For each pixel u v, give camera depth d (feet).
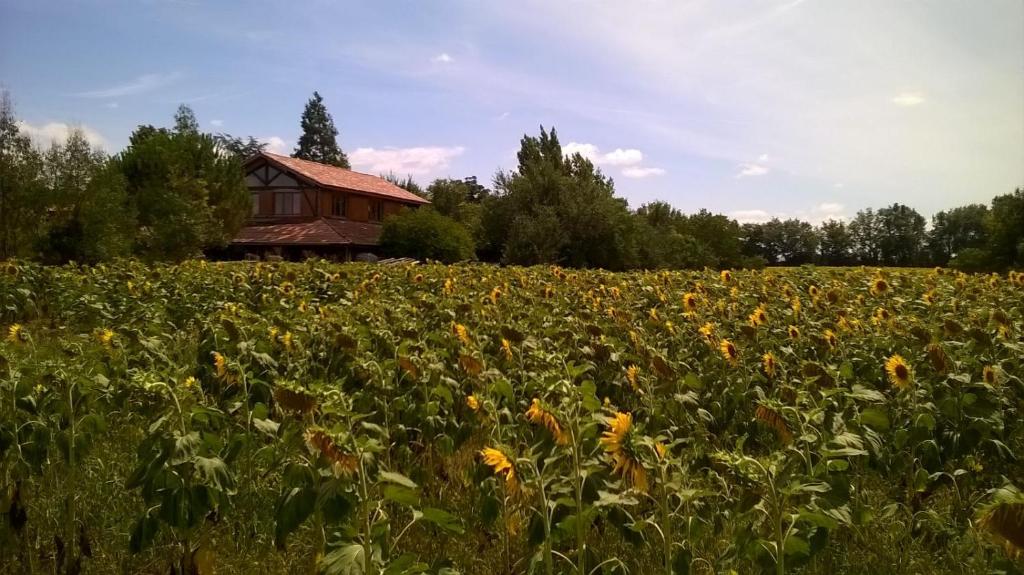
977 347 19.17
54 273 48.16
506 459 9.96
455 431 16.11
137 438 17.39
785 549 9.86
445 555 13.43
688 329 24.91
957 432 14.74
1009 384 17.10
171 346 26.63
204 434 12.04
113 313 34.76
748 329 21.20
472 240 152.87
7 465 14.46
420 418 15.99
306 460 11.04
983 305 29.58
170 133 120.16
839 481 10.59
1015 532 8.10
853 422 13.41
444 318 26.78
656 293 35.37
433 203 195.42
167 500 11.12
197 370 19.06
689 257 166.09
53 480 15.56
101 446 17.19
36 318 43.91
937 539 13.42
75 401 14.88
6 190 79.00
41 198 79.87
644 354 18.94
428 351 17.70
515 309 28.40
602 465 10.66
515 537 13.64
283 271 48.01
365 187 155.94
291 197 144.05
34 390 15.08
